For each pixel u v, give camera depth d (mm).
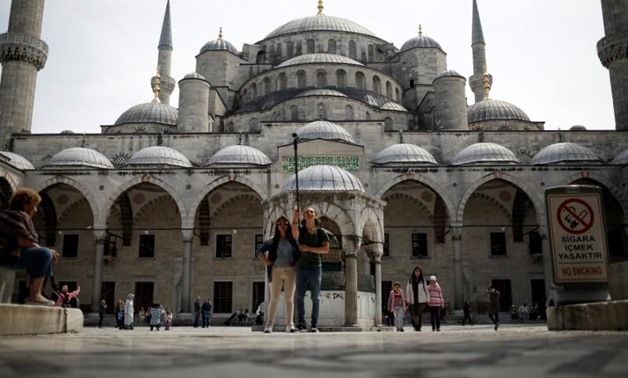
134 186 42938
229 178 40688
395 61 62281
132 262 45656
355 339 6375
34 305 8531
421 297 19562
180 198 40562
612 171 40562
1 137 46219
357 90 53438
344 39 62031
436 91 50656
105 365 3184
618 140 47094
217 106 54594
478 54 61875
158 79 58344
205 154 46688
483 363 3254
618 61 47938
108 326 39719
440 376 2656
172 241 46125
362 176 40750
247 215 46406
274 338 6977
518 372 2799
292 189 18719
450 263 45344
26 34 46938
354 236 18047
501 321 41219
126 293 45219
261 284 45219
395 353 4008
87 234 46000
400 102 57906
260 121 50125
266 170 40781
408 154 42781
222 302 45031
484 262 45594
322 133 42719
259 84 55625
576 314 10062
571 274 10984
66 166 42062
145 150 43531
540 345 4660
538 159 43344
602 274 10930
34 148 46719
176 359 3596
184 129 48719
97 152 44469
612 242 44219
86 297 45000
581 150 42625
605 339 5594
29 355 3809
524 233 45906
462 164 42188
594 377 2586
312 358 3660
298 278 12258
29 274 9023
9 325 7730
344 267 18906
